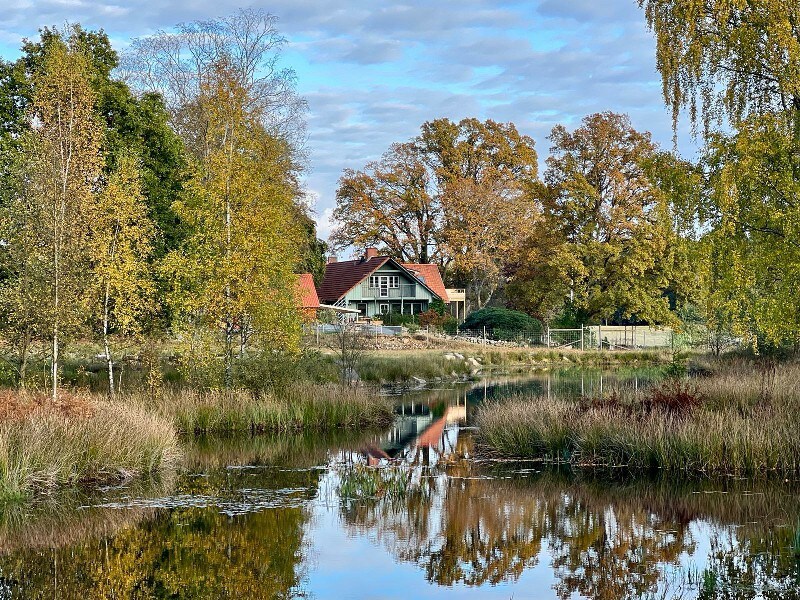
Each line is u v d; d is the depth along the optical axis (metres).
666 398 18.00
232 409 22.05
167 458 16.97
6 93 28.84
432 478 16.02
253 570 10.64
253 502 14.08
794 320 18.81
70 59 20.80
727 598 9.19
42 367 24.31
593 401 18.58
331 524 12.74
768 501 13.52
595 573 10.30
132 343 23.48
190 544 11.74
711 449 15.59
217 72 31.20
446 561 10.93
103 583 10.15
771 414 16.81
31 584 10.10
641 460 16.16
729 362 28.94
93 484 15.21
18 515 13.16
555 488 14.88
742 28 18.81
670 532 12.00
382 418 23.83
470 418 25.12
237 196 23.33
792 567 10.28
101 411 16.98
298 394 23.58
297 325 23.91
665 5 20.28
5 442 14.28
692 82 19.75
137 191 22.95
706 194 19.91
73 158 19.98
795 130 18.70
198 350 22.86
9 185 20.22
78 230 19.91
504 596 9.52
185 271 22.98
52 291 19.06
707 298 20.39
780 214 18.19
